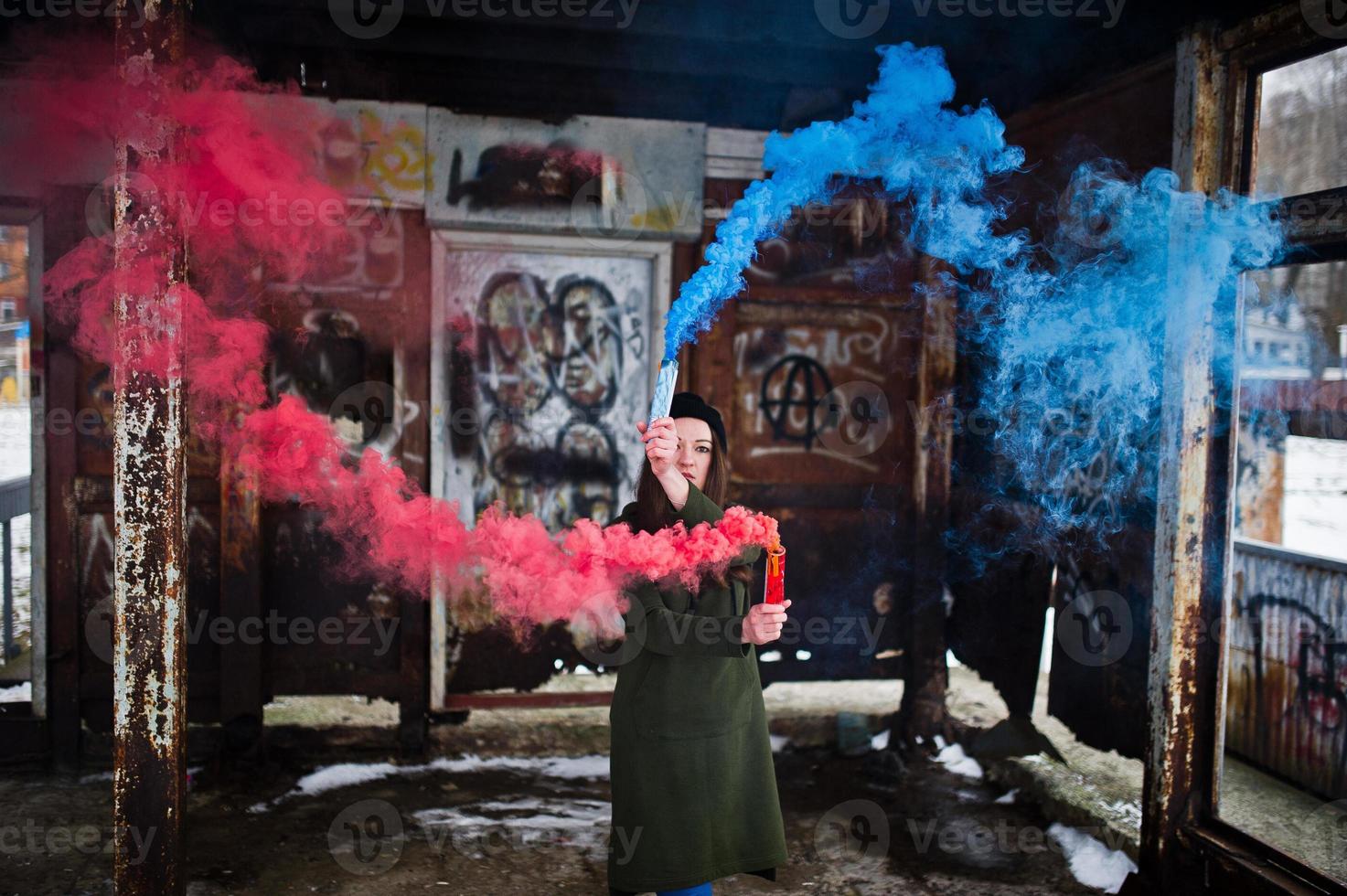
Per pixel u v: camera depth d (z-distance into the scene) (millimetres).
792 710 4852
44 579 4168
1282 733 4191
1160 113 3436
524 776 4328
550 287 4629
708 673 2328
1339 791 3873
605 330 4688
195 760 4277
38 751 4195
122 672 2680
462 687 4574
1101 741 3881
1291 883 2816
